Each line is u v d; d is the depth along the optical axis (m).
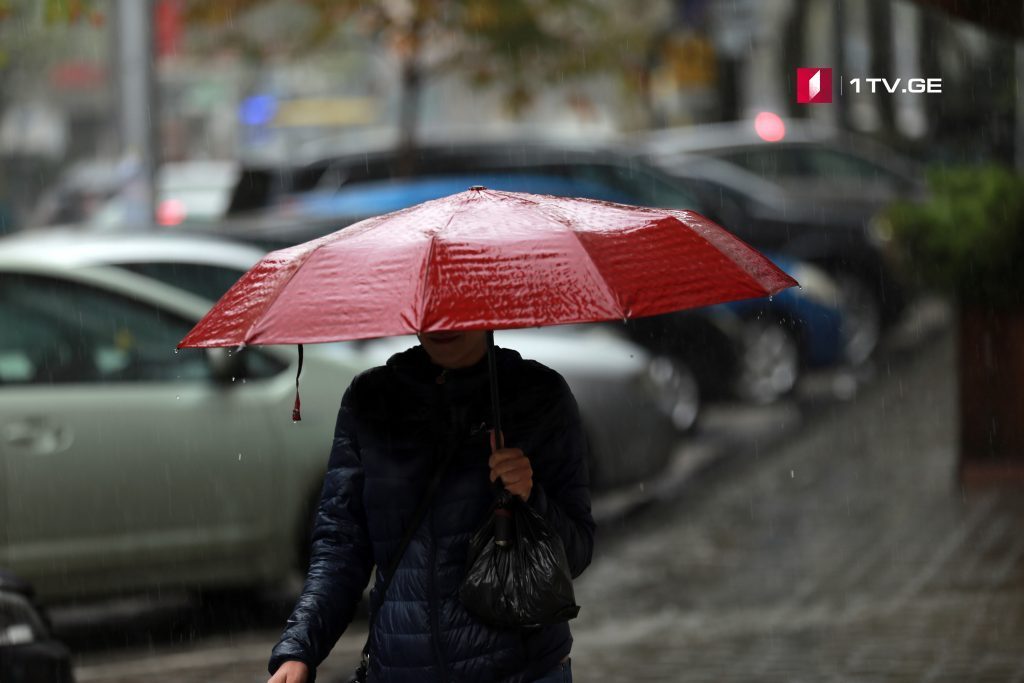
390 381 10.65
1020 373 30.33
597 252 9.46
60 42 126.56
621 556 27.12
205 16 48.81
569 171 46.53
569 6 48.41
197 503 21.81
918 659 19.25
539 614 10.06
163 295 22.50
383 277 9.36
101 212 51.66
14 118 140.88
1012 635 20.20
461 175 47.22
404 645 10.27
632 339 37.19
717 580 24.72
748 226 48.47
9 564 20.84
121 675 20.53
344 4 47.97
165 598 24.78
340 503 10.72
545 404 10.54
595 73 50.03
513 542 10.12
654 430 28.86
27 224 83.62
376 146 49.16
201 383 22.12
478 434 10.45
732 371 40.00
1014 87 46.97
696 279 9.60
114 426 21.44
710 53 53.34
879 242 46.19
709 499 31.20
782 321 41.88
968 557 24.92
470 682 10.21
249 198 49.12
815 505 29.81
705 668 19.48
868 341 47.28
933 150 57.97
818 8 74.44
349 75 115.62
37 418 21.12
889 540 26.55
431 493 10.38
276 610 24.03
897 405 40.34
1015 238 29.89
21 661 14.52
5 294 21.91
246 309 9.66
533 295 9.16
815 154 54.47
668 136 56.31
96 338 21.91
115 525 21.38
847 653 19.75
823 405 41.22
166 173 53.72
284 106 119.56
